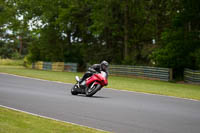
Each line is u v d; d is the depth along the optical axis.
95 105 20.45
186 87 41.53
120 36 78.62
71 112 17.70
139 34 77.06
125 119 16.16
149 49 67.75
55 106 19.61
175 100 25.86
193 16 58.19
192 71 49.34
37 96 24.25
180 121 16.16
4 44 147.38
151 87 38.38
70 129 13.17
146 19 75.62
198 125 15.30
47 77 47.28
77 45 86.56
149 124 15.16
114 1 70.00
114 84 40.47
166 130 14.05
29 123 13.97
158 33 71.62
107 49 78.12
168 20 71.88
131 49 77.12
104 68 24.97
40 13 84.69
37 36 90.12
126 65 61.16
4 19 86.81
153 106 21.36
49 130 12.84
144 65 62.34
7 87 30.41
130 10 72.88
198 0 56.69
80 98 23.92
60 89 30.94
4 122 13.79
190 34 57.44
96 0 75.12
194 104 23.62
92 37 83.69
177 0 66.25
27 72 58.72
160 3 71.12
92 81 24.98
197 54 52.41
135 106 20.92
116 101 23.17
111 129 13.95
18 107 18.89
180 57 55.88
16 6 84.75
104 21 70.81
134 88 36.03
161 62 56.06
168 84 45.69
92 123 15.03
